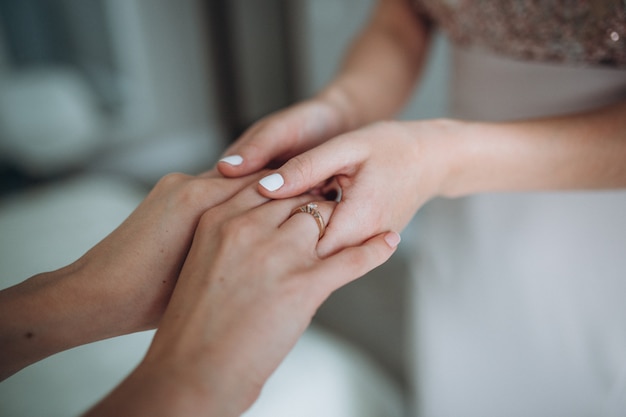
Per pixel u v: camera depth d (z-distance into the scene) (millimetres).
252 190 336
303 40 1731
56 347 328
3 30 1581
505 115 449
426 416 657
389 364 889
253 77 1978
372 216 323
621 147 349
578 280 449
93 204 896
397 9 516
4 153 1619
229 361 264
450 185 363
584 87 405
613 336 445
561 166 356
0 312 315
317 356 576
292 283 283
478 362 547
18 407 509
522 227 465
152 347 275
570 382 482
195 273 296
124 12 1718
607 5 357
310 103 414
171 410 247
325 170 328
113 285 331
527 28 401
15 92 1575
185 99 1938
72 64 1717
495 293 505
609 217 420
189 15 1839
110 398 251
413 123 358
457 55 486
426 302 593
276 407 515
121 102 1812
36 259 723
